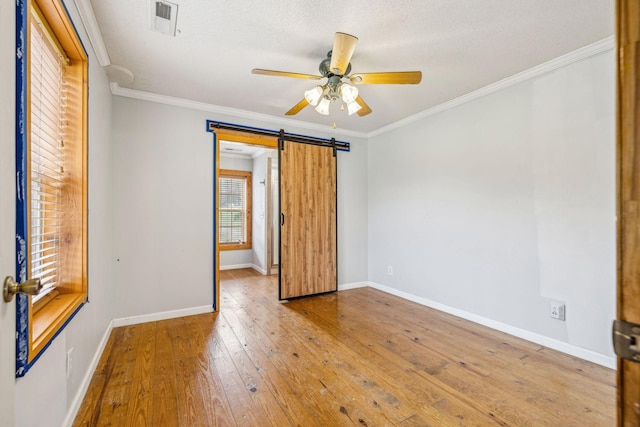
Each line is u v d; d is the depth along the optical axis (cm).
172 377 201
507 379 200
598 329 219
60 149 173
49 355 128
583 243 226
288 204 386
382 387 191
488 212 289
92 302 203
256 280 498
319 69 236
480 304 297
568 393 185
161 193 309
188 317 317
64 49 167
